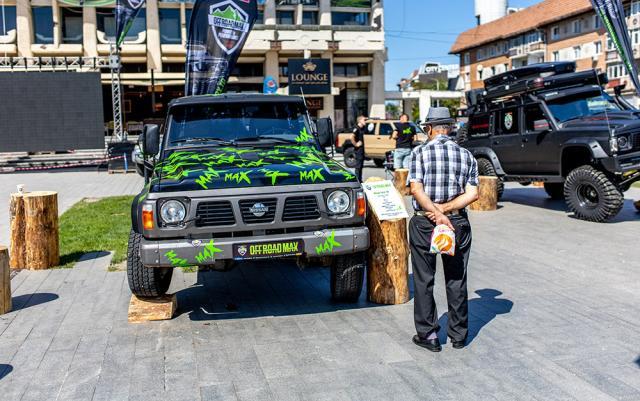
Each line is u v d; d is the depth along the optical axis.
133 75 36.53
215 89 12.90
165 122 6.77
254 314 5.69
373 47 41.09
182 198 4.95
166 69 40.09
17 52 37.47
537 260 7.63
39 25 38.19
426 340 4.67
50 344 4.97
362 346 4.78
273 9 40.94
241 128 6.63
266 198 5.04
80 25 38.59
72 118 25.44
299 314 5.66
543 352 4.57
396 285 5.88
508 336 4.93
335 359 4.53
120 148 24.38
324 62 36.06
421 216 4.56
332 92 36.59
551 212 11.60
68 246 8.91
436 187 4.48
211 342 4.96
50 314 5.79
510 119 12.32
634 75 11.49
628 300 5.86
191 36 12.70
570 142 10.55
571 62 12.16
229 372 4.34
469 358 4.49
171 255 4.88
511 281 6.66
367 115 43.69
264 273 7.31
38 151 25.44
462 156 4.51
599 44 50.09
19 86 25.17
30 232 7.51
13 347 4.91
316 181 5.19
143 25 38.75
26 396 4.02
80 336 5.16
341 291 5.81
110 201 14.51
